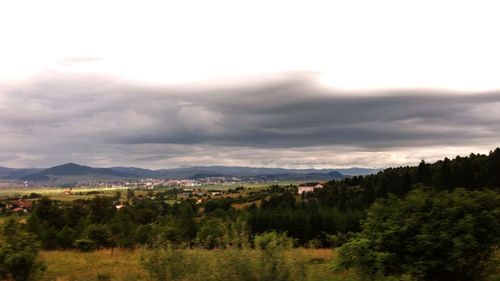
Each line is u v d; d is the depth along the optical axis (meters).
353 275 9.35
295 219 56.19
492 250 9.33
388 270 9.35
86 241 31.11
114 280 11.82
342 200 86.69
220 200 128.62
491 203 9.46
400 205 9.81
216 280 8.15
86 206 62.72
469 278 9.30
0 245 10.59
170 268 9.30
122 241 32.41
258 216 56.66
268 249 8.48
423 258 9.11
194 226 34.19
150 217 55.78
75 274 13.31
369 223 10.04
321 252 15.23
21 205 105.56
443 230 9.07
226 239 9.09
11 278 10.63
